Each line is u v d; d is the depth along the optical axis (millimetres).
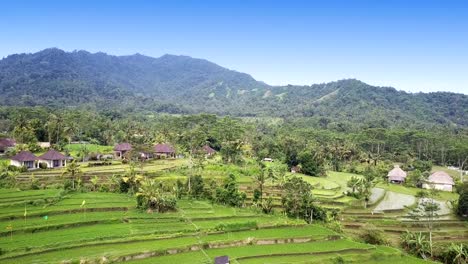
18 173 107250
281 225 78812
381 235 81375
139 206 82000
